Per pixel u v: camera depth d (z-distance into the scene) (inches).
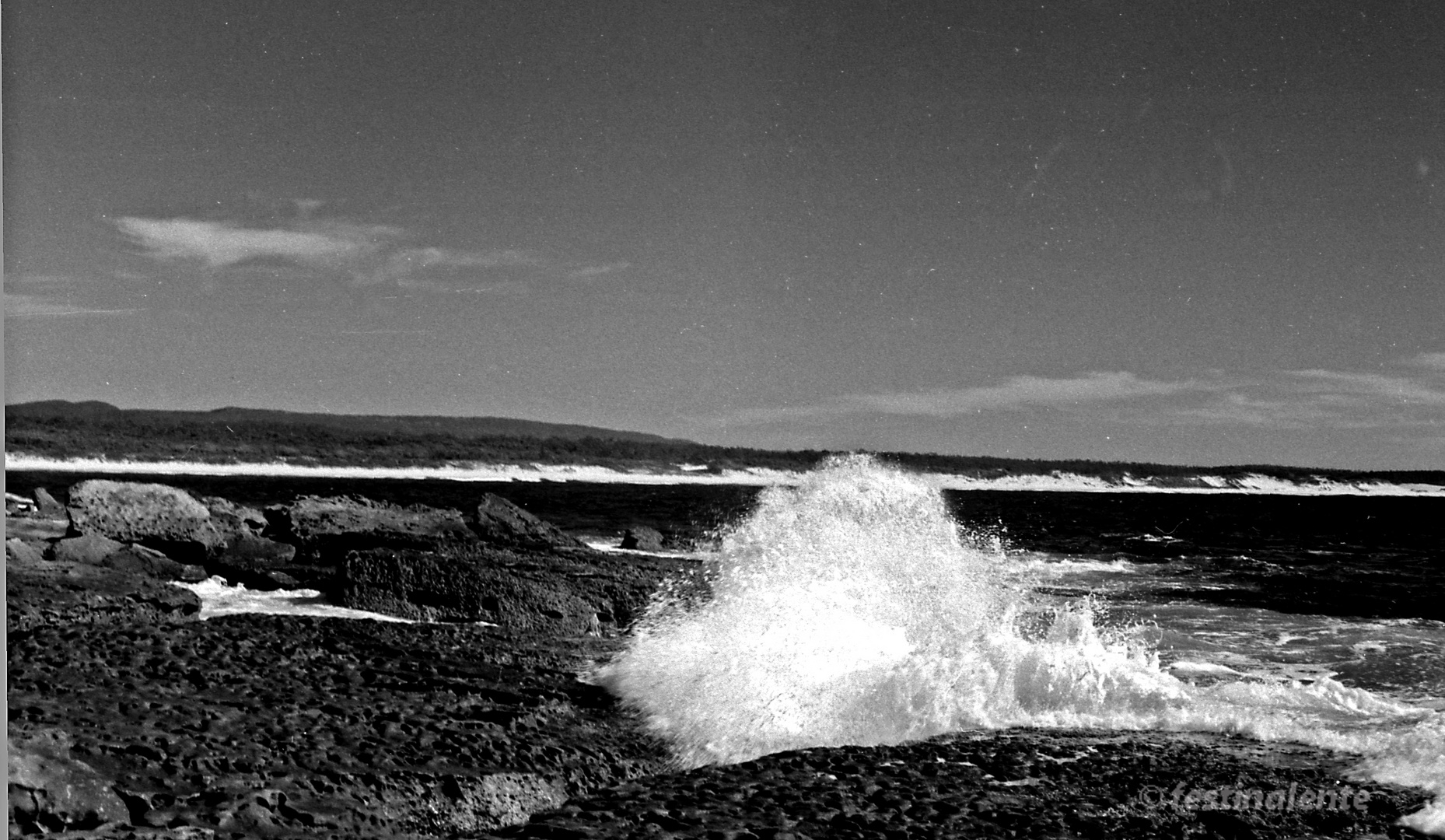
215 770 200.7
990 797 220.8
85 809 165.0
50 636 307.4
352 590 473.4
